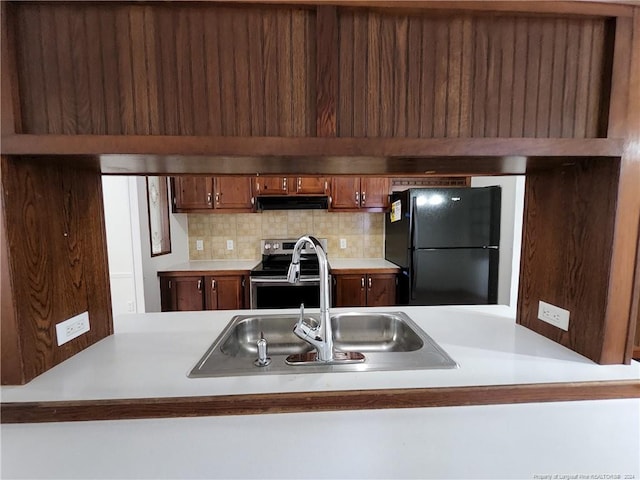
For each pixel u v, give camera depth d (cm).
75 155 81
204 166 105
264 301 280
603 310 92
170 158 87
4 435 73
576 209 101
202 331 123
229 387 81
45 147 78
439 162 98
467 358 97
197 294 287
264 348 95
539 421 77
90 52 79
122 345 110
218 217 334
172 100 81
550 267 113
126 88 80
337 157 86
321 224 339
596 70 86
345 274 285
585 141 86
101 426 74
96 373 89
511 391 80
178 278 283
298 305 282
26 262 85
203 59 81
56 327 95
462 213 255
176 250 310
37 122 79
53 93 79
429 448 71
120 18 79
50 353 93
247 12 80
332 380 84
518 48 85
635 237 90
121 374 89
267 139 81
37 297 89
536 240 119
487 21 84
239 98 82
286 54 81
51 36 78
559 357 98
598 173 93
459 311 147
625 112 87
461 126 85
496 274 258
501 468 68
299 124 83
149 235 259
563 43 85
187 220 331
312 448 70
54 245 96
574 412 79
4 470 66
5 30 76
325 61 81
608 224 91
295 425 74
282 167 110
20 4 77
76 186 106
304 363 93
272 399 76
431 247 256
